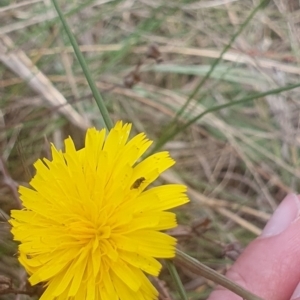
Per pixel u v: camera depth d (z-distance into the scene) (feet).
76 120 0.37
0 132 0.37
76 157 0.21
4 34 0.40
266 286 0.29
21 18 0.41
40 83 0.38
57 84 0.41
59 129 0.38
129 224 0.19
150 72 0.44
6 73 0.40
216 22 0.44
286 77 0.42
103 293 0.19
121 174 0.20
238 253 0.31
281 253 0.29
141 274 0.19
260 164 0.41
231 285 0.21
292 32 0.42
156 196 0.19
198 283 0.36
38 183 0.20
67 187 0.20
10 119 0.39
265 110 0.42
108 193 0.20
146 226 0.19
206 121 0.40
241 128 0.41
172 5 0.41
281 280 0.29
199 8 0.43
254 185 0.41
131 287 0.18
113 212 0.19
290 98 0.39
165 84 0.45
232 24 0.44
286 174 0.40
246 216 0.40
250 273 0.29
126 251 0.19
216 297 0.29
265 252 0.30
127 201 0.19
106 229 0.19
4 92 0.40
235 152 0.41
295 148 0.40
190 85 0.44
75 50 0.25
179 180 0.38
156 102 0.42
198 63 0.44
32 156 0.37
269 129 0.42
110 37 0.44
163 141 0.28
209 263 0.35
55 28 0.39
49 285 0.20
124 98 0.41
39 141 0.38
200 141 0.42
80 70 0.41
